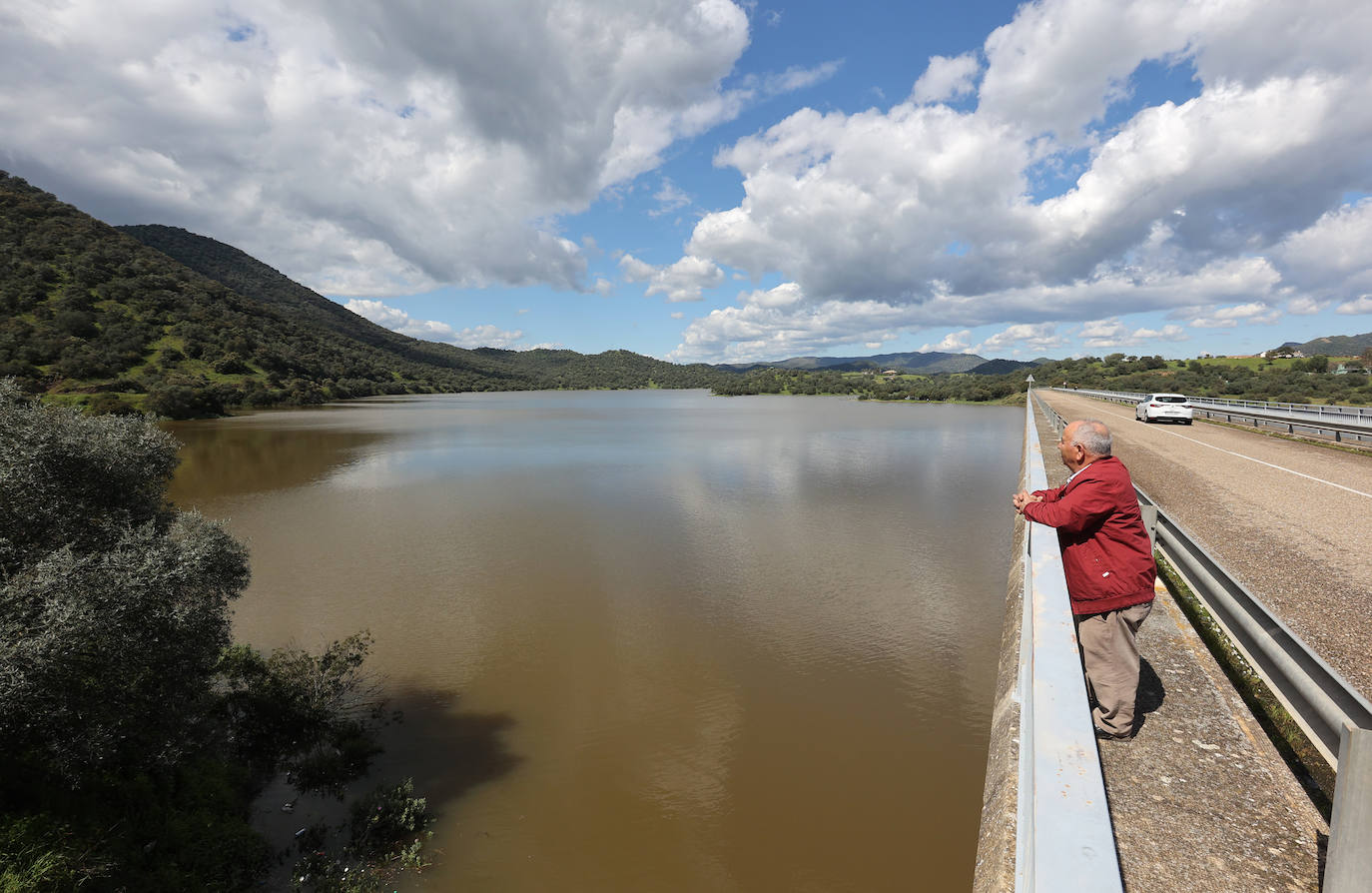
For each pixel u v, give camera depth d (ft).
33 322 360.89
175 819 26.23
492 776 33.22
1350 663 15.57
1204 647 12.71
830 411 358.43
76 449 30.19
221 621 31.53
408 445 182.29
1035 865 3.96
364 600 57.06
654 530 79.97
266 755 34.37
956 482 110.93
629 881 26.53
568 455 154.40
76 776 23.35
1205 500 37.01
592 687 41.93
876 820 30.04
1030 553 10.43
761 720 37.99
